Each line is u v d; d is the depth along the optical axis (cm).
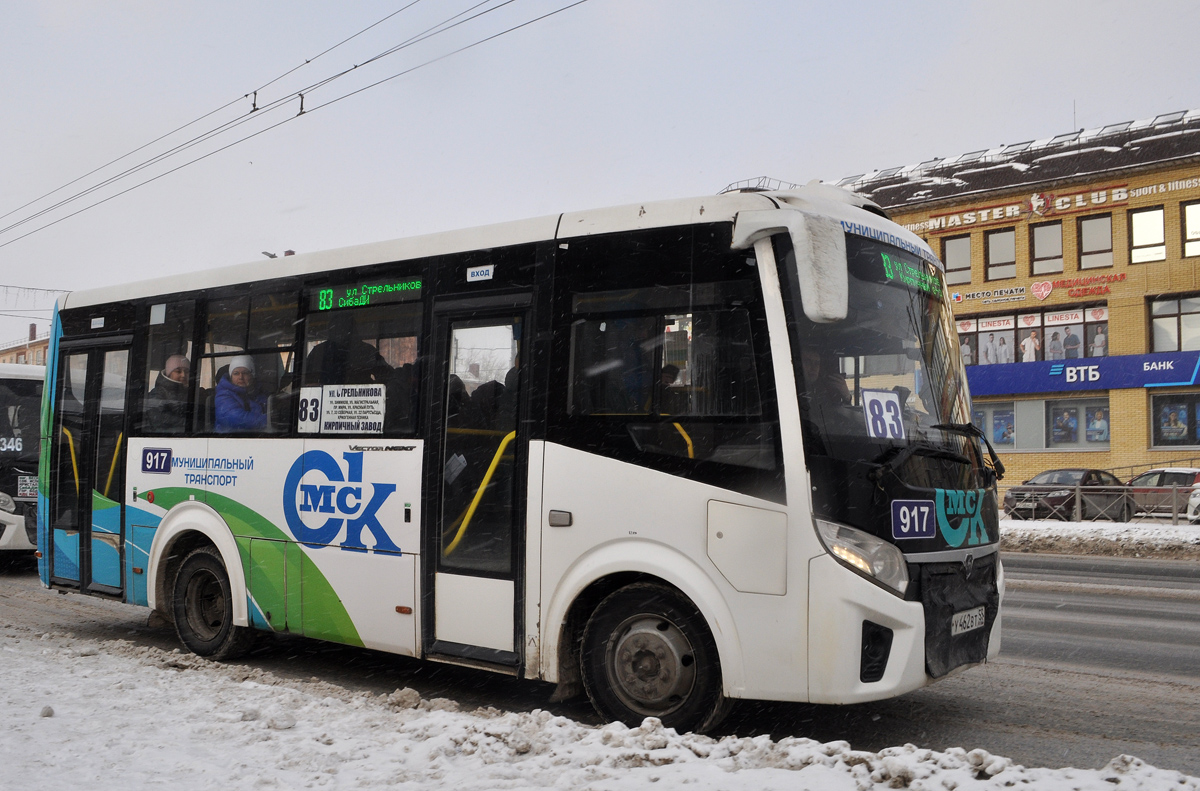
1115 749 528
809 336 519
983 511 576
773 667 499
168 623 866
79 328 951
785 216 513
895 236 600
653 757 423
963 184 3744
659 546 539
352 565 688
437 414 649
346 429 704
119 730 492
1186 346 3269
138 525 860
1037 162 3662
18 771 416
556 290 604
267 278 783
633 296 572
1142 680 696
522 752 447
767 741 438
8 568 1498
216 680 640
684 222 562
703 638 526
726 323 536
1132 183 3356
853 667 485
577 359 587
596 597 580
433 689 703
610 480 559
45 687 599
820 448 502
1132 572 1491
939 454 543
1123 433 3341
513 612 594
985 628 561
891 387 550
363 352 704
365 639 677
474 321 642
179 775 417
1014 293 3594
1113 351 3384
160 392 859
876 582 491
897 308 575
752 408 520
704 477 528
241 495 772
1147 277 3328
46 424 970
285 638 902
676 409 545
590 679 564
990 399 3656
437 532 639
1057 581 1333
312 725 510
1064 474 2498
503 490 607
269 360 770
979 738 550
